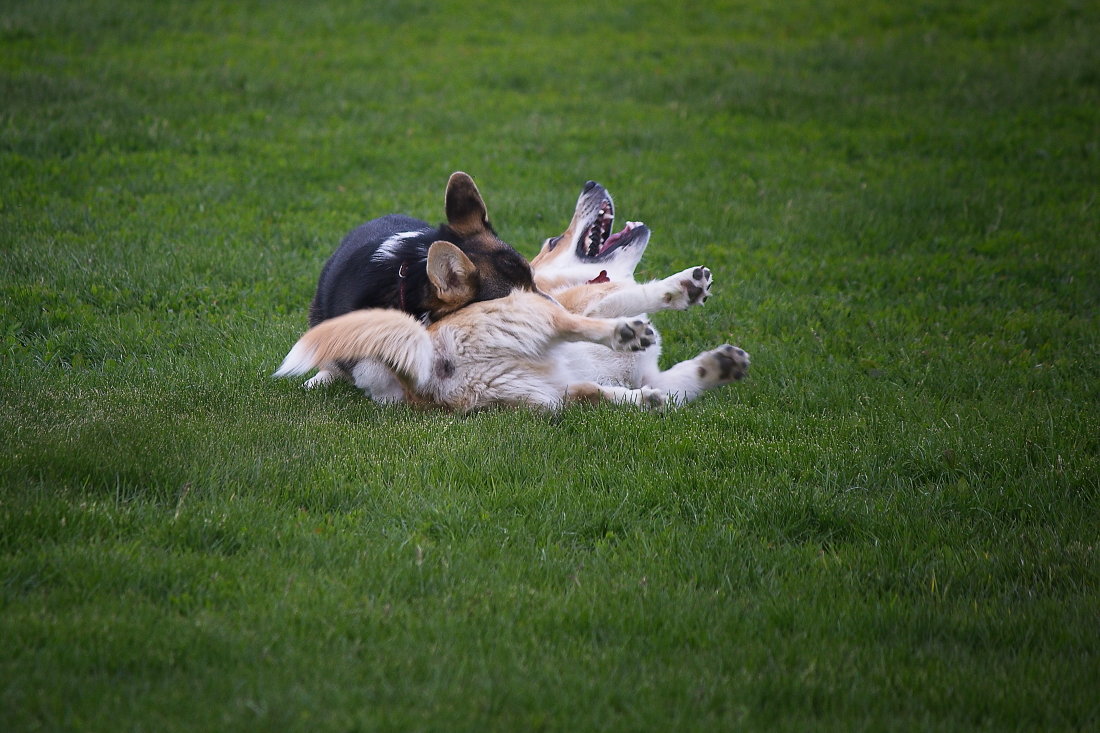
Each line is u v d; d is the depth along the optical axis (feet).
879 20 107.45
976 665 19.21
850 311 44.83
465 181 33.60
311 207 55.83
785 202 60.64
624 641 19.54
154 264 44.83
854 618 20.68
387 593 20.81
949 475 28.35
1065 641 20.02
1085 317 44.75
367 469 26.86
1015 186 62.75
